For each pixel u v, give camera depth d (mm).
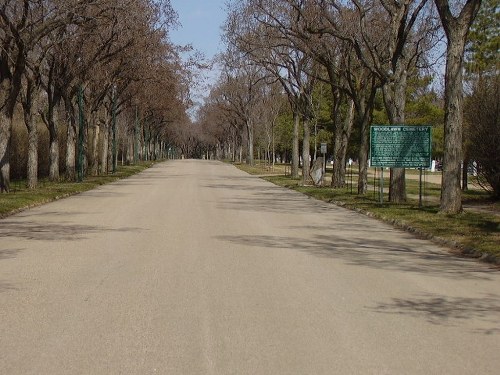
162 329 6754
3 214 17844
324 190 30875
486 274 10094
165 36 39094
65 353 5934
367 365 5680
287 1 26406
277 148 87000
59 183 32781
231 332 6672
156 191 29828
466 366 5688
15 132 35531
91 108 40625
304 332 6703
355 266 10727
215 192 29844
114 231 14836
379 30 27703
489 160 23625
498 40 29109
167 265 10500
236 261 11008
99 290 8594
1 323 6941
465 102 26047
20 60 23828
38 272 9836
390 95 22812
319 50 28125
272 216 19094
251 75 58406
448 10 17547
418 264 11000
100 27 29906
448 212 18094
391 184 23609
